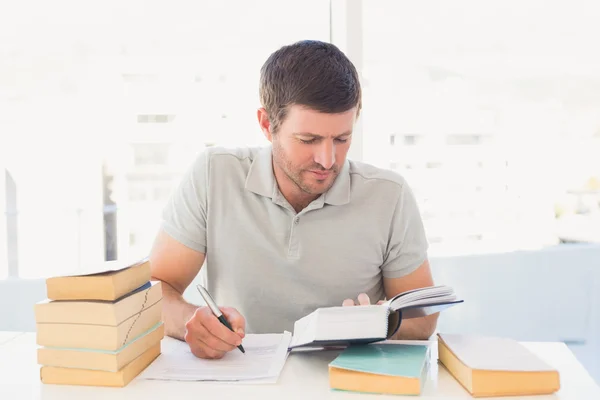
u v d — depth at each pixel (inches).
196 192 46.2
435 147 86.1
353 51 77.9
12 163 92.2
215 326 34.9
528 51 88.7
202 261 48.4
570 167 92.6
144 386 31.6
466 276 88.7
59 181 93.3
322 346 36.4
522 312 90.4
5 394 30.8
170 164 91.8
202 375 32.8
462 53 86.0
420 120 85.0
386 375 29.8
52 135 92.4
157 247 47.5
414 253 46.2
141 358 33.9
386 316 33.1
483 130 88.6
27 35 89.7
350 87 37.1
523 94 89.4
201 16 86.4
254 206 45.3
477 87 87.4
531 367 29.6
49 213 94.0
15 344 39.9
